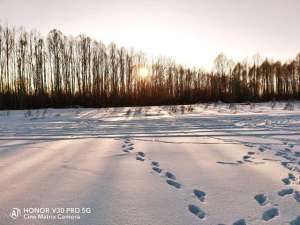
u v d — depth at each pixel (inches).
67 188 127.9
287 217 98.1
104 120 496.4
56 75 1307.8
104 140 258.4
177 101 1295.5
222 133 293.0
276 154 190.9
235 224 94.0
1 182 136.9
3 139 275.7
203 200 113.4
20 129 373.1
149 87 1464.1
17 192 123.7
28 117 608.4
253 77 1578.5
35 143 247.3
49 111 800.9
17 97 1150.3
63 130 350.6
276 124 362.3
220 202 111.0
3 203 112.3
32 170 157.1
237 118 461.1
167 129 336.8
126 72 1459.2
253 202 110.8
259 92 1596.9
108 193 121.5
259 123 382.3
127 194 120.1
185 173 149.2
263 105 887.1
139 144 234.8
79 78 1373.0
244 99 1373.0
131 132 315.6
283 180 135.9
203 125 372.2
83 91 1344.7
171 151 204.7
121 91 1425.9
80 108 983.6
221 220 96.5
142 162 172.9
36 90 1238.9
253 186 128.2
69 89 1327.5
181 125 378.0
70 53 1363.2
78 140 261.0
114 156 189.6
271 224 93.4
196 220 96.7
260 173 147.3
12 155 197.3
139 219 97.8
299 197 114.9
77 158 185.0
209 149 210.7
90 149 215.2
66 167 162.4
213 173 148.6
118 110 809.5
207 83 1515.7
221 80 1513.3
